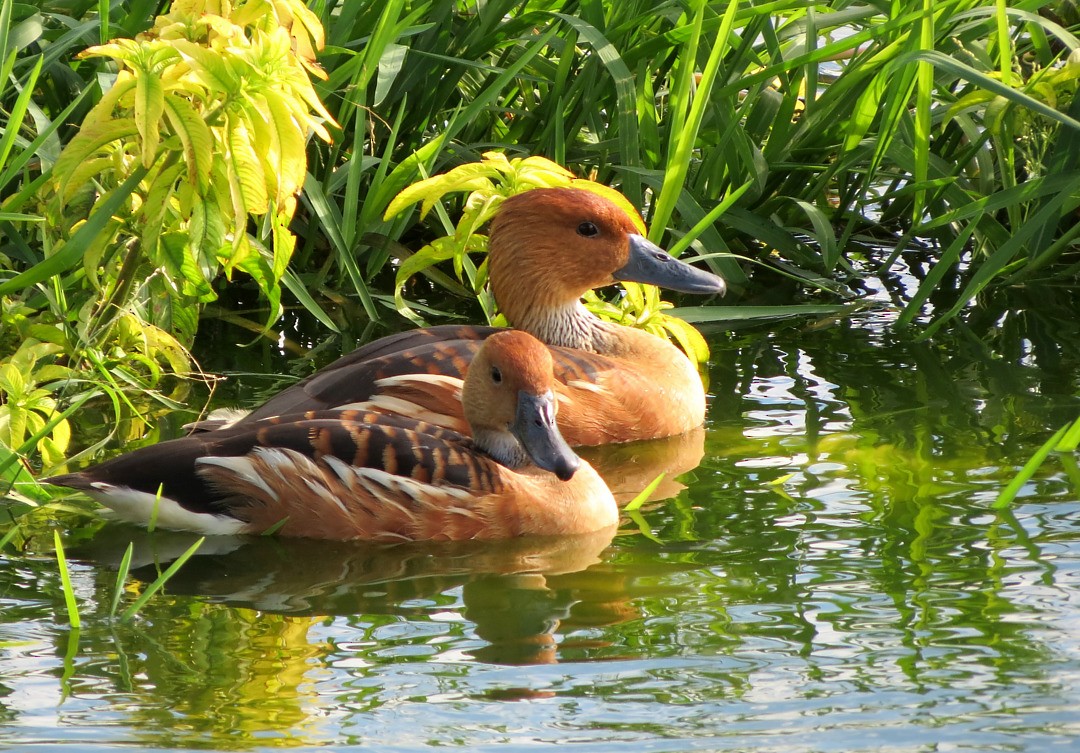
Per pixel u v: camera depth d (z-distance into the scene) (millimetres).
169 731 7504
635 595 9266
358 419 10961
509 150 16109
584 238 13320
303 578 9664
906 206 16875
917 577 9328
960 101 15102
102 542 10195
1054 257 15734
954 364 13523
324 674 8172
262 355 13766
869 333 14438
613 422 12375
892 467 11281
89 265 11344
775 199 16141
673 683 8023
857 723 7539
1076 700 7727
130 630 8742
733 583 9375
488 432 11227
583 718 7660
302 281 15133
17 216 11047
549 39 15570
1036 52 16219
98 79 12297
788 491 10930
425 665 8297
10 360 11508
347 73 14125
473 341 12422
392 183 14258
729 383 13336
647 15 14906
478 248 14305
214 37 11156
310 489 10398
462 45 15469
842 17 15438
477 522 10414
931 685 7926
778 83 16828
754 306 15008
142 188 11617
